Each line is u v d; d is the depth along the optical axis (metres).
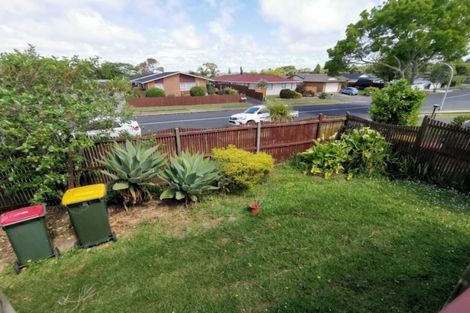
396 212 4.23
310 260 3.10
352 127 7.61
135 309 2.46
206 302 2.52
